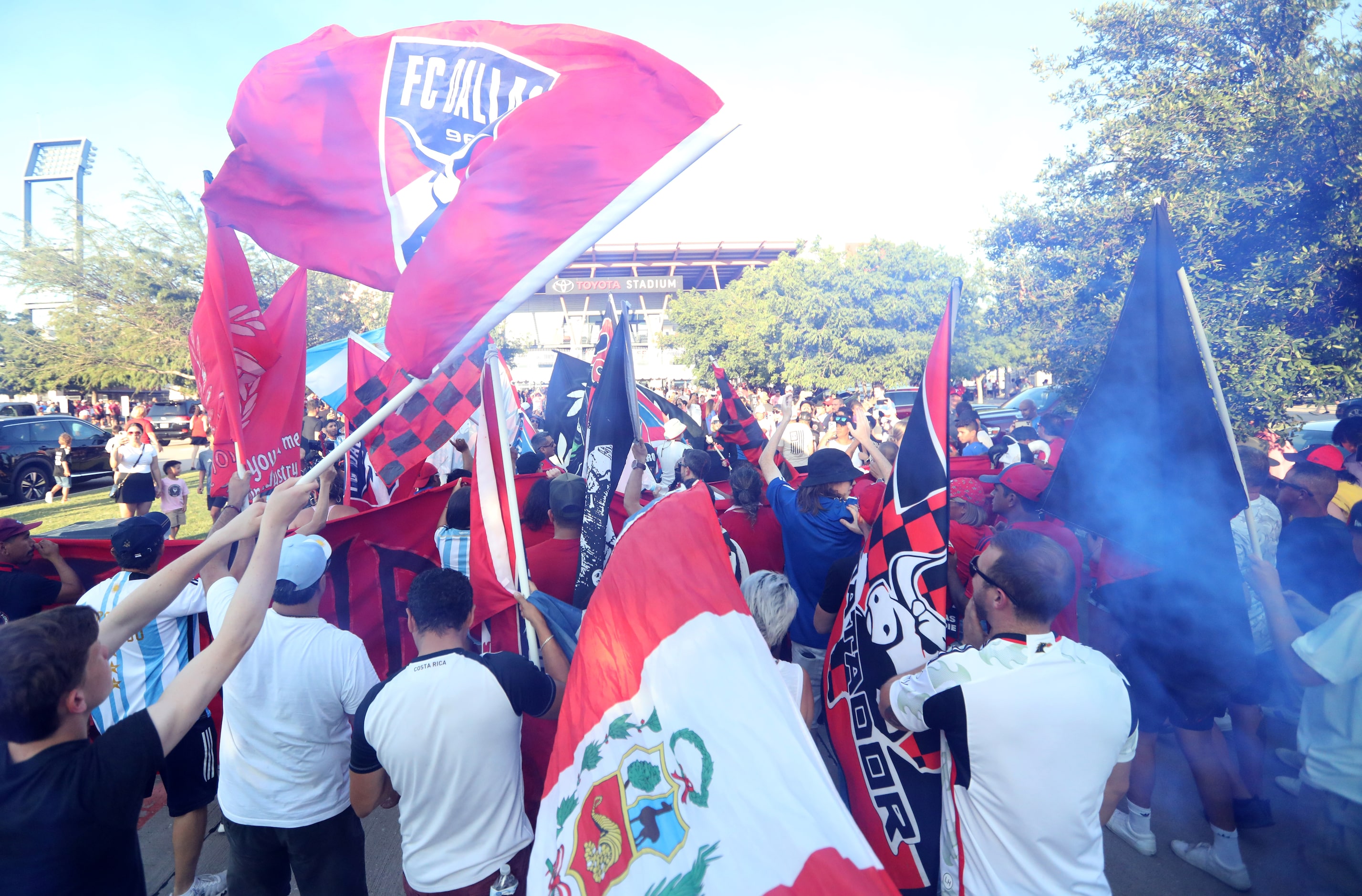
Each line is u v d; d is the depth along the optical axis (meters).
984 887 1.88
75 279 18.67
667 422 6.86
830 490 3.76
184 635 3.38
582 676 1.98
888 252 25.00
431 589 2.32
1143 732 3.30
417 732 2.16
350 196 2.61
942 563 2.23
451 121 2.58
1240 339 5.61
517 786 2.35
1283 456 6.04
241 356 3.09
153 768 1.53
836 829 1.49
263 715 2.52
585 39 2.46
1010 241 7.23
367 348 5.43
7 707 1.45
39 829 1.43
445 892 2.22
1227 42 6.03
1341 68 5.47
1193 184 5.97
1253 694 3.46
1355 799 2.51
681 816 1.67
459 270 2.32
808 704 2.50
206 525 11.21
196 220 19.56
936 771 2.16
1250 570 2.65
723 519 4.29
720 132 2.33
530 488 4.80
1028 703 1.80
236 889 2.67
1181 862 3.28
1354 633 2.43
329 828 2.61
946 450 2.25
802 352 25.88
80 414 23.66
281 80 2.61
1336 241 5.22
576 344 53.12
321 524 3.45
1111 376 2.75
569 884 1.78
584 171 2.35
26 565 3.90
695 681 1.79
